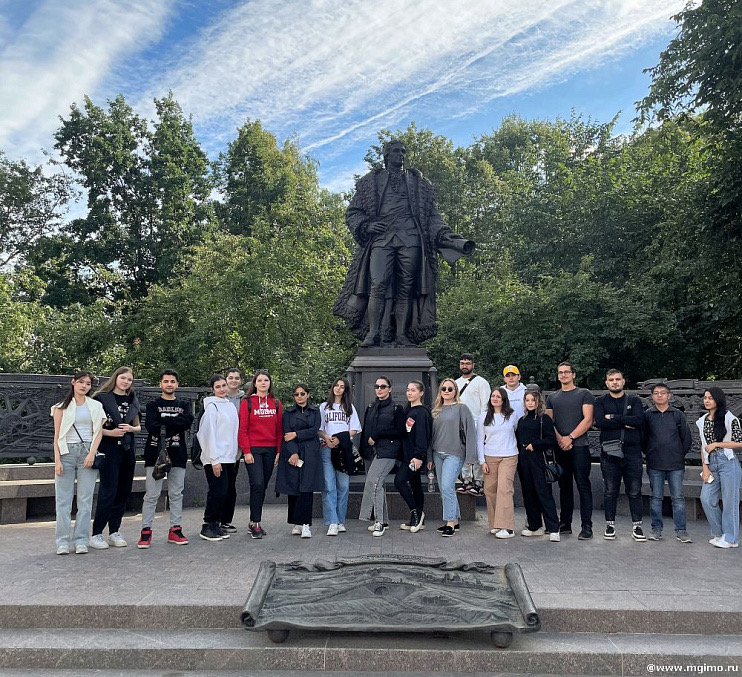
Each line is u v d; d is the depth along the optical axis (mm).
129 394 6984
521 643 4320
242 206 35125
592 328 17859
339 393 7523
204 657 4195
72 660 4203
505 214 27531
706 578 5410
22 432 8906
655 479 7289
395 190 10242
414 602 4352
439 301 21641
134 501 9836
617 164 23375
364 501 7281
